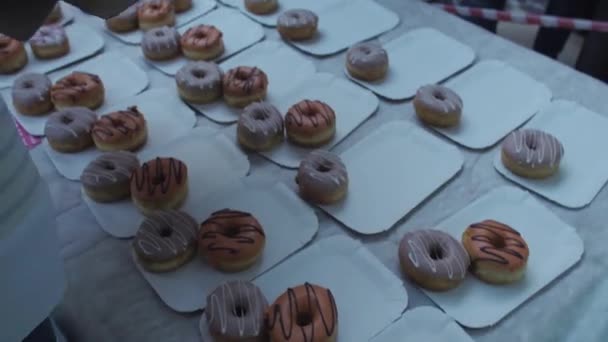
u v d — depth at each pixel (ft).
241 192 3.77
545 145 3.84
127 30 4.78
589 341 3.24
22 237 2.78
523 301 3.34
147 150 4.00
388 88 4.34
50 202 2.94
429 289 3.38
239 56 4.57
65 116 4.07
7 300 2.81
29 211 2.80
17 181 2.75
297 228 3.61
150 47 4.51
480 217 3.66
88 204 3.74
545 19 5.38
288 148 4.00
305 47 4.62
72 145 3.96
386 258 3.52
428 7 4.97
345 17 4.87
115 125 3.98
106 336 3.29
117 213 3.70
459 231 3.59
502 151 3.91
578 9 6.26
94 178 3.71
